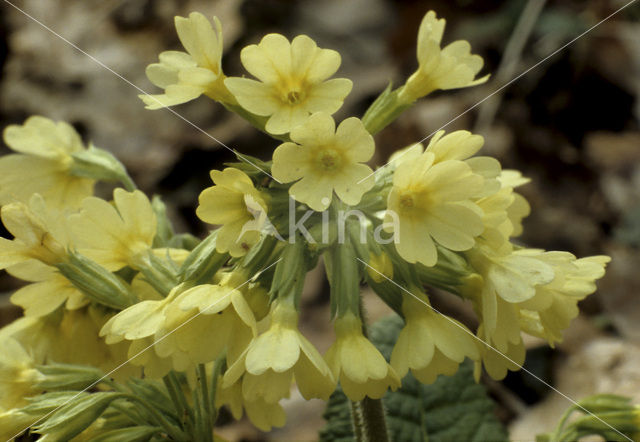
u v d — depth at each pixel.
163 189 0.51
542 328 0.21
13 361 0.23
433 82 0.22
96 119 0.55
